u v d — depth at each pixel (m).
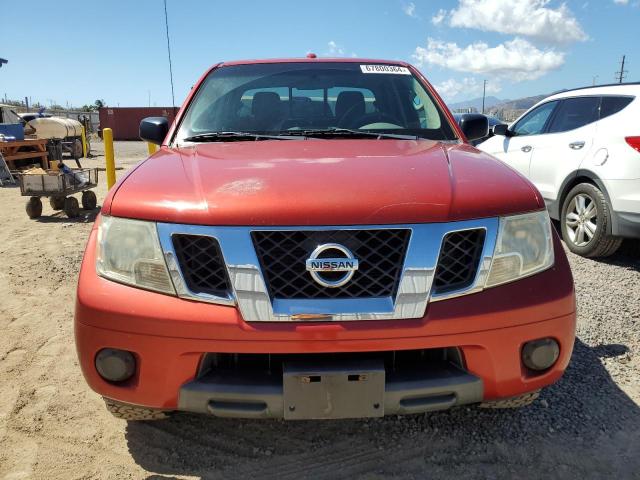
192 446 2.30
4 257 5.30
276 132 2.90
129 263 1.86
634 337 3.26
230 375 1.83
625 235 4.45
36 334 3.42
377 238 1.79
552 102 5.82
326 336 1.73
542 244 1.95
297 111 3.06
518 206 1.93
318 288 1.77
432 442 2.30
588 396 2.62
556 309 1.88
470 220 1.84
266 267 1.77
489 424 2.41
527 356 1.88
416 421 2.44
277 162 2.17
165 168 2.21
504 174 2.13
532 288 1.88
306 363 1.78
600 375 2.81
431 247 1.78
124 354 1.83
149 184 2.03
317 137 2.82
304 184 1.90
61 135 17.70
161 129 3.15
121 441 2.34
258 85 3.22
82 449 2.28
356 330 1.73
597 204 4.71
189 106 3.12
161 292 1.82
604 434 2.33
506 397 1.89
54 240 6.13
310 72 3.32
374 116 3.05
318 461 2.20
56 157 14.95
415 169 2.08
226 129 2.95
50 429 2.42
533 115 6.15
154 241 1.84
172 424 2.45
